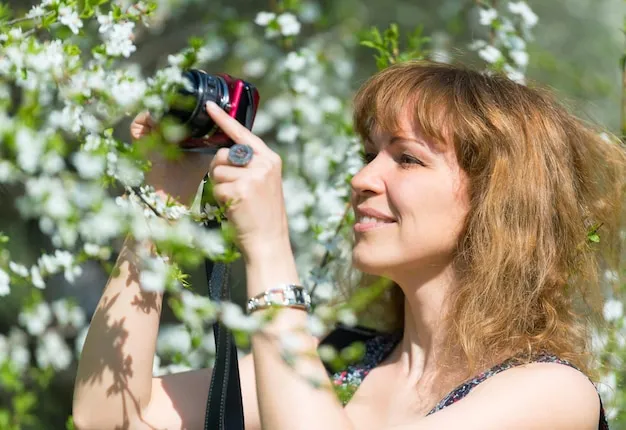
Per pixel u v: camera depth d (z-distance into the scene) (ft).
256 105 6.48
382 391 7.54
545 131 7.48
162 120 6.17
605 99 14.88
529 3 17.66
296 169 10.41
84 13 6.19
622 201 8.62
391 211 7.28
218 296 6.56
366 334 8.12
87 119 5.87
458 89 7.36
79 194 5.67
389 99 7.33
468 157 7.25
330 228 9.34
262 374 6.12
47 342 6.82
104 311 7.30
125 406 7.27
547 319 7.19
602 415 6.92
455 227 7.25
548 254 7.30
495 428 6.39
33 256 11.04
